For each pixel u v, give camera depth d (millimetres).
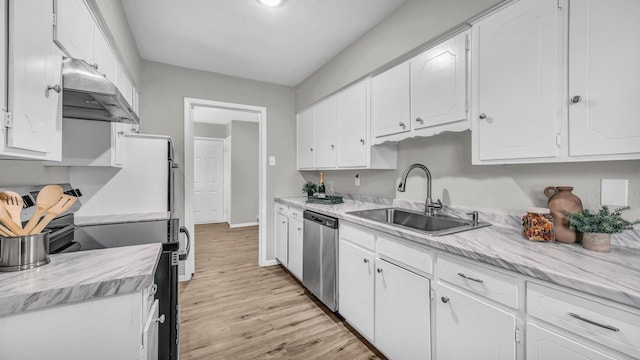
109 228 1676
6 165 1192
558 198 1165
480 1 1349
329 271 2084
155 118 2732
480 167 1605
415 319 1349
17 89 735
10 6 710
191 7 1872
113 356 799
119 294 804
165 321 1357
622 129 906
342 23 2074
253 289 2574
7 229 865
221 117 5285
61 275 810
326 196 2715
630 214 1056
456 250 1110
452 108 1492
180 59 2693
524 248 1076
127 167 2148
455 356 1150
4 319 684
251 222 5734
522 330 925
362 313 1742
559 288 829
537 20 1120
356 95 2320
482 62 1335
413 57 1767
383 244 1565
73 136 1619
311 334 1850
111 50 1668
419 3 1705
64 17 1039
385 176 2385
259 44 2400
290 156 3447
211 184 5973
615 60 919
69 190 1781
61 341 740
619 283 735
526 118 1159
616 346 721
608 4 932
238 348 1697
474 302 1072
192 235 2881
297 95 3447
